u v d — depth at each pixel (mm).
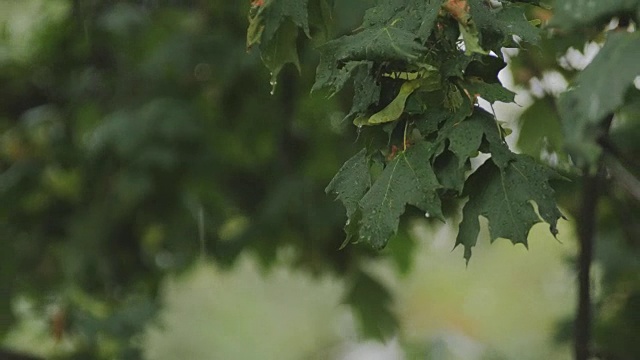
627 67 1735
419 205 2113
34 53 5953
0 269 5789
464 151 2105
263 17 2387
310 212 5586
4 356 4867
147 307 4984
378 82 2236
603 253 5406
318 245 6020
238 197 6066
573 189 4355
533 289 14555
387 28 2166
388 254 6059
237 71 5559
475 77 2182
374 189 2172
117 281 5906
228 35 5633
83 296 5250
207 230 5895
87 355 4887
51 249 5992
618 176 3811
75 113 5992
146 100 5863
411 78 2268
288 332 15422
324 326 15578
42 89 6055
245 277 15461
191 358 14617
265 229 5750
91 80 5992
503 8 2236
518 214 2141
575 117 1775
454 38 2162
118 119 5469
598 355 4207
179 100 5633
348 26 3904
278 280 15672
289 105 5730
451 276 14938
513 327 14430
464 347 6520
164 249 6016
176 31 5773
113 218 5828
